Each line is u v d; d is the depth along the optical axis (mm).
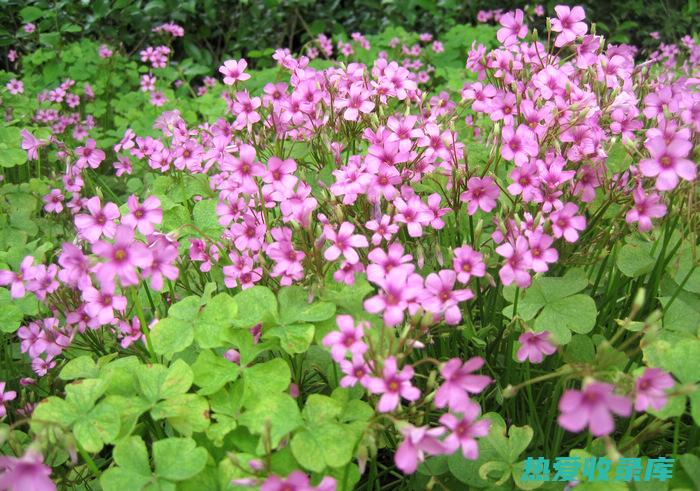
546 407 279
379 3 898
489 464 237
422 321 220
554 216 265
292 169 286
